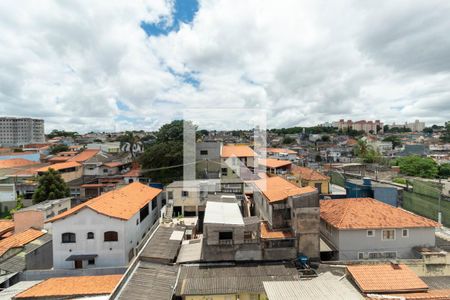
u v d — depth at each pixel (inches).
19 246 910.4
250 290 657.6
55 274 805.9
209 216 867.4
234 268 767.1
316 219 814.5
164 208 1284.4
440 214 1147.3
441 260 797.2
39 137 5580.7
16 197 1808.6
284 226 891.4
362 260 815.1
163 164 1931.6
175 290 683.4
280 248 805.2
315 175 1588.3
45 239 1011.3
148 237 1008.9
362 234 877.8
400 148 4227.4
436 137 5984.3
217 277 717.3
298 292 560.1
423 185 1371.8
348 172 2128.4
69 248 893.2
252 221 829.8
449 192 1470.2
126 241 917.8
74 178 2151.8
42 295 646.5
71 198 1545.3
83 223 894.4
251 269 759.7
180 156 1889.8
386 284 595.8
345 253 872.3
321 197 1424.7
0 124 5118.1
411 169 2402.8
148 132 3966.5
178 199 1289.4
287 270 750.5
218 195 1139.9
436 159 3070.9
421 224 882.8
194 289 663.8
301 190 884.0
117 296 626.5
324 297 540.1
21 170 2151.8
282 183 1094.4
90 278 738.2
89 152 2664.9
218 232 802.8
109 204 985.5
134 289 662.5
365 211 938.7
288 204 887.7
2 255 852.6
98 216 897.5
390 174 2124.8
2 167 2160.4
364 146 3083.2
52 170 1646.2
